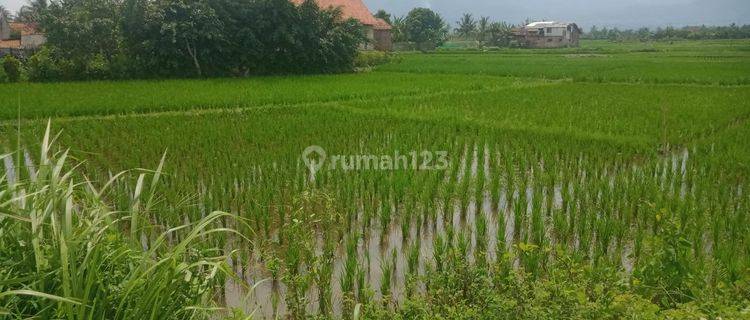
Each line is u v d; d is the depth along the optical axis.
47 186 4.24
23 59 38.38
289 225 7.78
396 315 4.99
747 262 6.20
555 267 5.86
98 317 3.73
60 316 3.60
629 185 9.77
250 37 36.22
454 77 34.62
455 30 120.19
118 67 33.56
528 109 19.45
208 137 14.36
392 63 48.12
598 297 4.82
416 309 5.09
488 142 13.30
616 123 16.28
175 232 8.02
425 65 45.69
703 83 30.11
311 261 6.22
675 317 4.22
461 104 20.94
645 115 17.91
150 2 34.22
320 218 8.42
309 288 6.53
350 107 20.27
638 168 11.82
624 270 5.53
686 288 5.31
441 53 71.38
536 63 47.66
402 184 9.66
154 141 13.83
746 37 128.38
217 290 6.30
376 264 7.32
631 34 158.00
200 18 34.72
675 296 5.36
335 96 23.23
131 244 4.38
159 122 16.73
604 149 13.23
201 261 4.33
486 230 8.38
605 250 7.49
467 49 84.12
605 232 7.62
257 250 7.55
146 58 34.47
